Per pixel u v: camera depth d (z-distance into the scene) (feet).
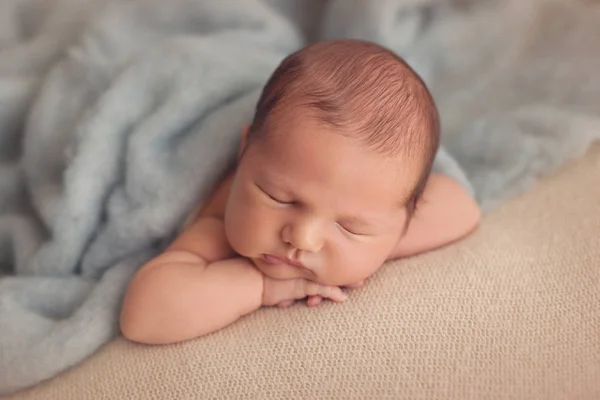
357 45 2.78
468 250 2.79
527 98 3.94
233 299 2.62
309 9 4.45
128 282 2.86
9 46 3.90
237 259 2.76
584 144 3.22
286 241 2.49
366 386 2.41
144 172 3.00
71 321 2.70
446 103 4.06
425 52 4.06
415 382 2.41
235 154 3.07
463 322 2.51
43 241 3.29
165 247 3.09
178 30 3.71
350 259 2.55
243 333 2.59
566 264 2.65
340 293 2.64
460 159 3.68
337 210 2.44
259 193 2.51
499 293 2.58
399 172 2.50
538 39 4.17
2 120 3.48
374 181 2.43
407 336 2.49
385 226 2.56
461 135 3.76
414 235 2.86
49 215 3.15
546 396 2.41
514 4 4.09
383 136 2.45
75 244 3.03
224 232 2.89
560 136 3.31
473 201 3.05
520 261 2.69
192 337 2.58
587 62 3.85
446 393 2.39
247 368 2.46
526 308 2.54
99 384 2.52
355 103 2.47
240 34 3.64
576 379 2.43
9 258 3.41
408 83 2.64
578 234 2.76
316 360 2.46
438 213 2.92
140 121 3.15
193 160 3.02
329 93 2.50
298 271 2.63
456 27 4.06
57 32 3.77
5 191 3.46
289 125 2.46
